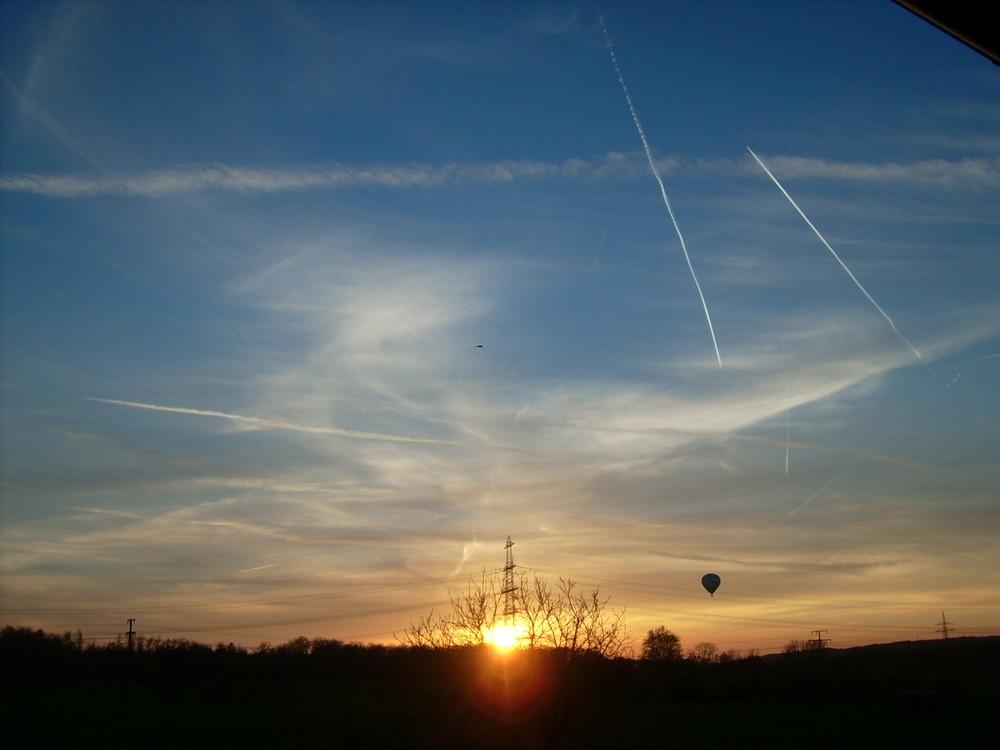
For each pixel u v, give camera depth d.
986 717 56.59
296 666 89.88
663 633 74.75
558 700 22.11
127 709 63.66
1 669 92.44
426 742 23.28
